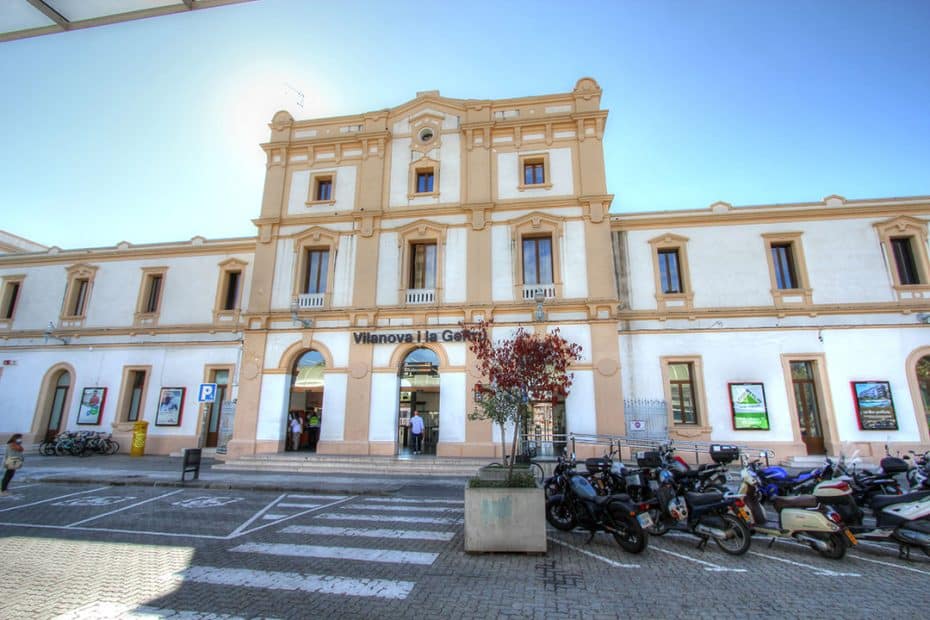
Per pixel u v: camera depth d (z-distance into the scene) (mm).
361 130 21812
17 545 7562
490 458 16984
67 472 15852
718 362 18156
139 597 5434
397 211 20188
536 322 18047
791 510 7496
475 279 18891
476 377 17844
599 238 18672
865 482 9375
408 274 19719
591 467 10336
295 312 19297
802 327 18016
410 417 19234
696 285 19062
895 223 18547
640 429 17438
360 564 6621
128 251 24281
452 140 20953
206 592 5590
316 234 20500
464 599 5422
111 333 23312
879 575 6355
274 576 6133
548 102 20797
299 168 21734
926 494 7230
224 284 23172
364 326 19031
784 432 17234
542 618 4957
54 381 23625
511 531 7148
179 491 12867
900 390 17125
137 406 22672
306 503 11180
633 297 19312
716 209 19719
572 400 17297
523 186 19812
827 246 18734
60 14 3766
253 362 19359
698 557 7102
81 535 8203
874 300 18031
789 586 5922
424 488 13297
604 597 5516
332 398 18594
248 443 18500
